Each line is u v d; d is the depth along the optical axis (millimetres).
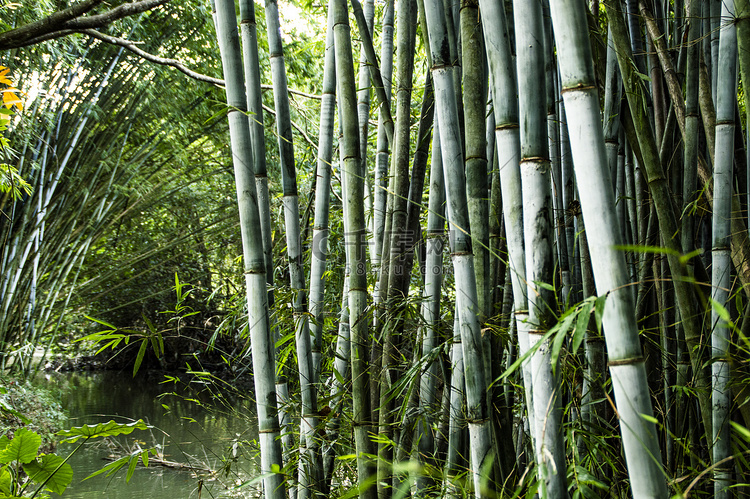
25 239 5453
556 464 790
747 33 1004
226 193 7949
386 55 2021
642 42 1475
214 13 1448
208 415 4750
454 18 1309
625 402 661
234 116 1306
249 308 1310
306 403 1513
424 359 1142
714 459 1049
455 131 1050
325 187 1829
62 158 5570
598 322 619
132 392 7926
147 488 3164
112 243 7930
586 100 688
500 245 1246
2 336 5383
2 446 1396
